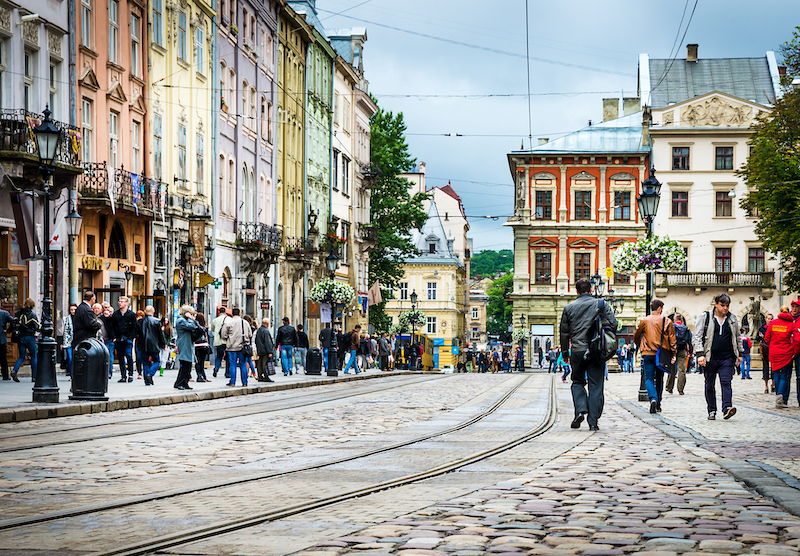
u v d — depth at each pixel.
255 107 47.56
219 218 41.41
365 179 72.06
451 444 12.35
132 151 32.91
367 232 69.12
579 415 14.41
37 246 25.94
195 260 37.09
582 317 14.23
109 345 25.94
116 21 31.88
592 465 10.09
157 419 16.22
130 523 6.82
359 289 69.31
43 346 17.47
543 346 74.81
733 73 75.88
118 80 31.73
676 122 72.00
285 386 27.88
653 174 25.70
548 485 8.61
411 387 29.12
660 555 5.67
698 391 25.95
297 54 55.66
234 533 6.47
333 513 7.27
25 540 6.24
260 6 48.06
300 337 38.22
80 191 28.73
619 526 6.64
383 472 9.70
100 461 10.59
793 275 44.94
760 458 10.63
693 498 7.88
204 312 38.91
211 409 18.70
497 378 39.12
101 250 30.20
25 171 25.09
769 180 44.00
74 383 18.27
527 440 12.84
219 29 41.62
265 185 49.38
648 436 13.34
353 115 69.25
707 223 71.56
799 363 19.55
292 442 12.67
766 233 44.25
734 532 6.37
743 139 71.25
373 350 46.06
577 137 75.19
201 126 39.38
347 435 13.61
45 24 27.33
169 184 35.56
